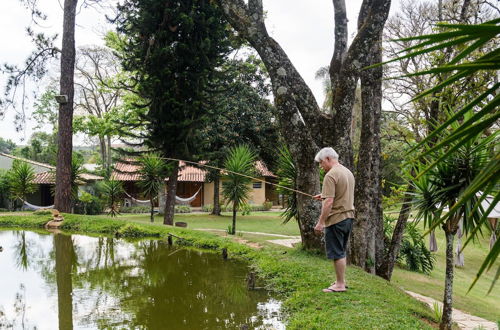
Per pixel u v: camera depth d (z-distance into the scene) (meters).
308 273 6.40
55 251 9.27
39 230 12.46
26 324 4.60
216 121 23.03
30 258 8.49
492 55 0.76
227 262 8.21
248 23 7.75
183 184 32.62
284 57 7.78
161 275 7.10
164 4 14.53
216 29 14.98
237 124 24.62
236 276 7.05
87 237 11.22
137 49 15.43
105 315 4.96
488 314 6.77
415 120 8.09
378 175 8.41
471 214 0.81
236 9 7.85
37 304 5.35
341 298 5.01
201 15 14.60
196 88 15.21
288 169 8.91
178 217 24.75
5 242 10.40
